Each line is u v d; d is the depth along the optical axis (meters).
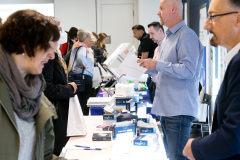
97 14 9.59
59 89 2.17
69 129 2.11
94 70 5.43
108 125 2.29
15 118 1.04
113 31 9.66
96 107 3.22
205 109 4.28
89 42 4.90
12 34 0.99
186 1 5.35
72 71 4.54
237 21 1.14
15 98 1.02
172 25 2.33
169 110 2.32
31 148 1.11
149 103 3.32
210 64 4.44
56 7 9.31
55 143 2.23
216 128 1.20
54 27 1.07
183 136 2.33
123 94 2.50
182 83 2.29
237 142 1.00
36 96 1.09
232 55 1.13
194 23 5.14
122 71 2.39
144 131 2.04
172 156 2.38
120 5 9.55
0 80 0.97
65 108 2.26
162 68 2.21
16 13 1.03
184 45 2.23
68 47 5.50
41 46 1.02
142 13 8.66
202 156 1.12
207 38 4.44
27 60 1.04
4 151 0.96
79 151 1.83
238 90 1.02
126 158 1.70
